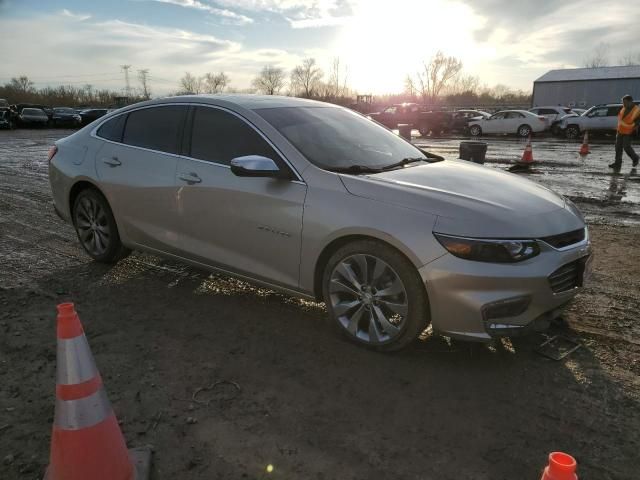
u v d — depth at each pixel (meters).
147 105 4.65
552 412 2.84
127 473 2.21
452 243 3.01
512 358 3.40
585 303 4.26
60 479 2.10
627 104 12.54
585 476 2.38
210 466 2.41
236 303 4.27
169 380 3.13
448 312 3.07
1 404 2.88
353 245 3.35
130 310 4.12
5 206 7.88
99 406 2.14
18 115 33.66
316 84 82.12
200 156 4.12
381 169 3.76
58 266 5.11
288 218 3.57
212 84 80.38
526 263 3.03
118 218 4.69
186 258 4.31
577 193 9.45
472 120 27.09
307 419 2.76
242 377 3.17
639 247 5.79
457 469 2.41
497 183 3.66
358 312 3.46
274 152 3.74
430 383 3.11
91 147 4.92
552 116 26.88
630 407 2.89
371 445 2.56
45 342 3.58
